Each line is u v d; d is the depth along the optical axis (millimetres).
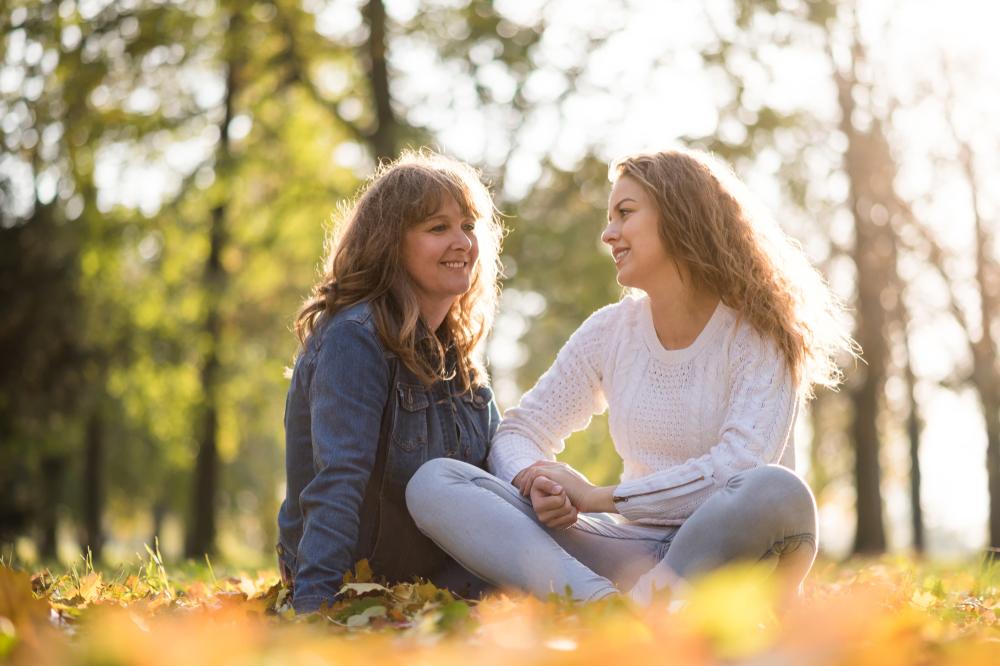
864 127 13469
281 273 15445
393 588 2764
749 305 2975
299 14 13547
